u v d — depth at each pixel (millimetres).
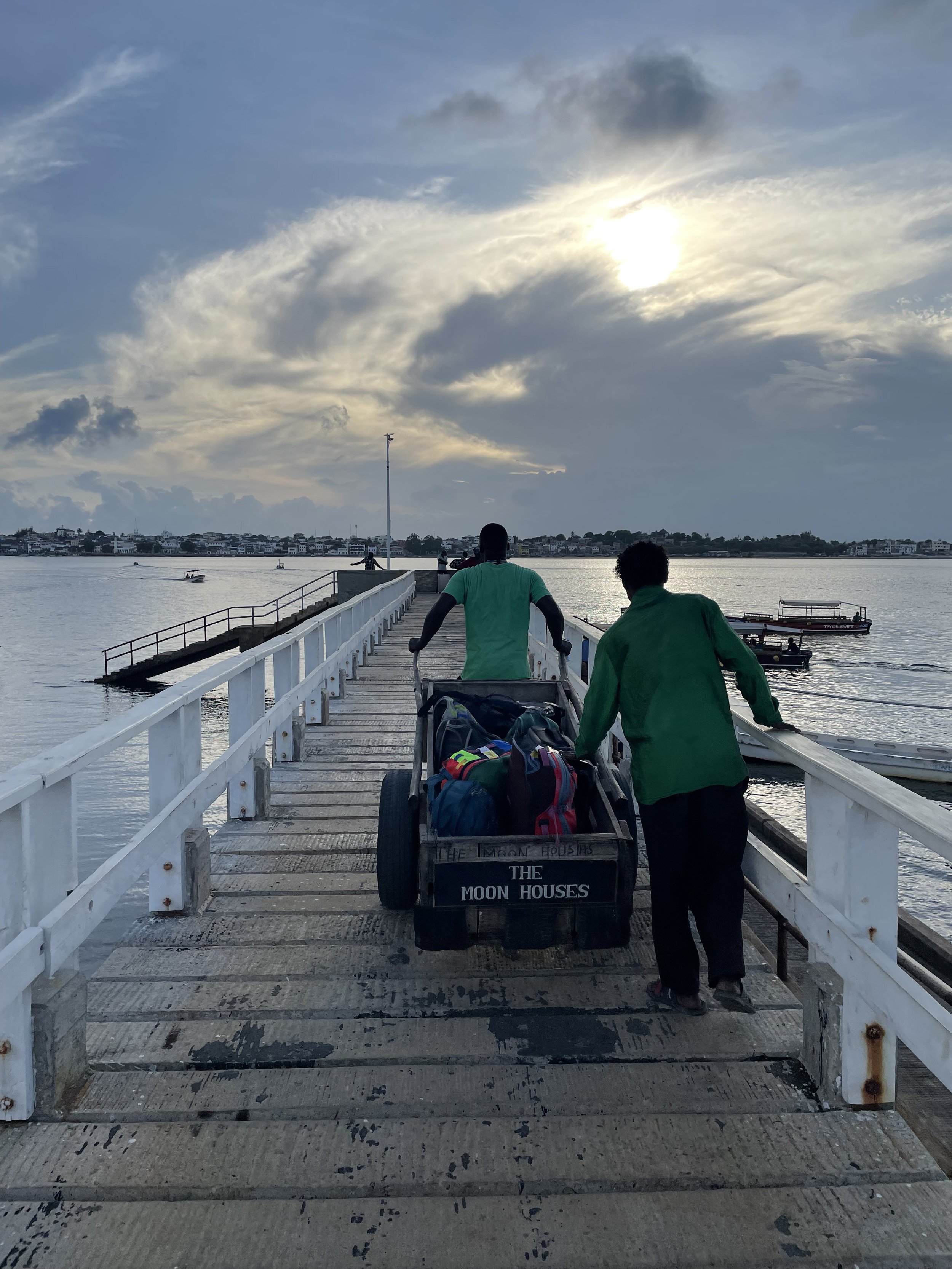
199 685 4559
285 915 4547
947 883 19203
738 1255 2227
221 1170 2529
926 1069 4469
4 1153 2619
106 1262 2203
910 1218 2354
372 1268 2178
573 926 3617
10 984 2562
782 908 3240
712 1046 3230
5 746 34281
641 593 3510
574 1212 2377
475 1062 3133
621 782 5621
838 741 26094
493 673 5141
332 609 10758
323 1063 3123
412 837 4254
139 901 14141
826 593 192000
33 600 148000
